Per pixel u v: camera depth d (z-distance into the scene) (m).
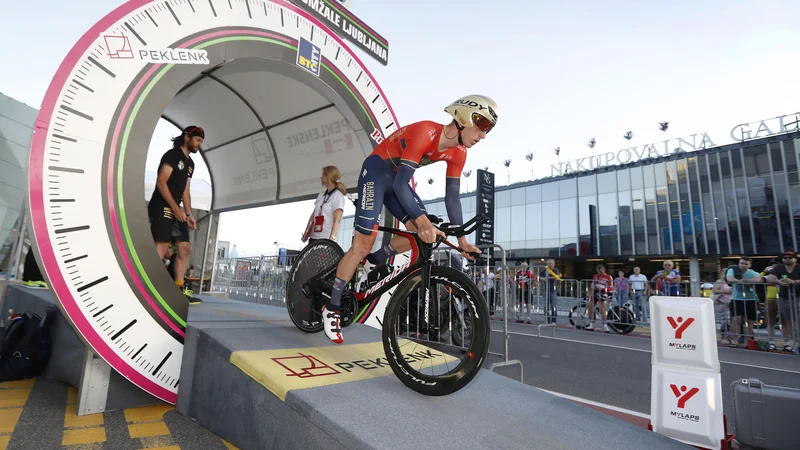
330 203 4.14
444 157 2.28
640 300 7.88
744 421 2.22
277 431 1.65
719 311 6.96
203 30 2.69
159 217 3.67
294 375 1.80
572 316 8.55
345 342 2.61
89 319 2.11
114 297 2.21
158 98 2.43
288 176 5.55
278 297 6.45
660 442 1.64
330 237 4.07
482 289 7.99
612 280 8.20
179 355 2.47
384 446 1.29
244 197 6.25
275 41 3.22
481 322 1.74
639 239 23.05
